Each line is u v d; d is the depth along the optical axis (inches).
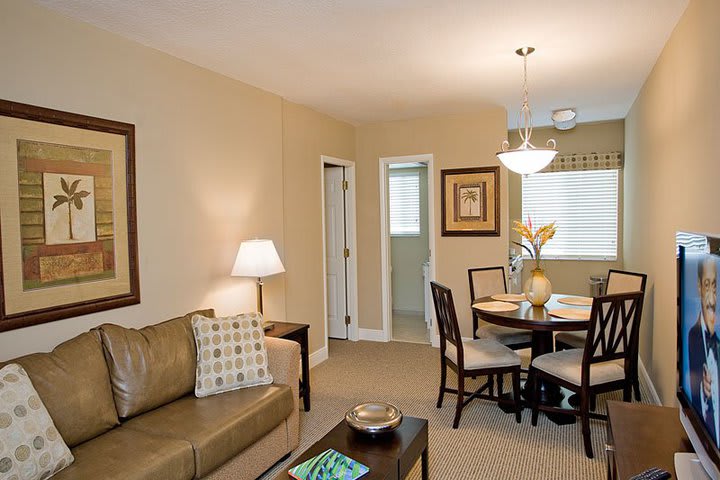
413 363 185.2
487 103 184.2
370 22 104.8
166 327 106.7
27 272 89.4
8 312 86.5
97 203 102.6
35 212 90.8
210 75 134.9
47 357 83.2
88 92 101.3
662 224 128.9
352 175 219.1
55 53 94.9
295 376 114.6
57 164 94.7
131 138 110.3
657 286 136.5
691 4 96.3
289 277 171.5
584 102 187.9
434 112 197.5
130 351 95.5
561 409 118.6
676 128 111.4
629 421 76.7
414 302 278.5
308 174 184.4
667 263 122.2
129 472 72.7
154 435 85.0
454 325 125.3
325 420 132.6
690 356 65.0
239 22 103.3
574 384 113.8
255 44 116.2
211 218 134.3
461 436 121.7
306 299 181.8
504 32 112.0
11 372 73.6
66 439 79.4
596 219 240.4
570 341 146.3
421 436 87.9
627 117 210.4
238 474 94.6
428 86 157.1
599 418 113.5
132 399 92.6
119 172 107.5
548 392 142.5
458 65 135.6
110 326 96.6
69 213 96.9
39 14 92.1
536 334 138.9
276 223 163.2
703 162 89.5
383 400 146.9
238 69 135.3
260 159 155.3
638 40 118.5
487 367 126.6
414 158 211.0
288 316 170.7
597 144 237.1
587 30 111.6
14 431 68.7
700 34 90.4
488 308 137.6
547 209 248.5
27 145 89.6
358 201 222.1
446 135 204.7
